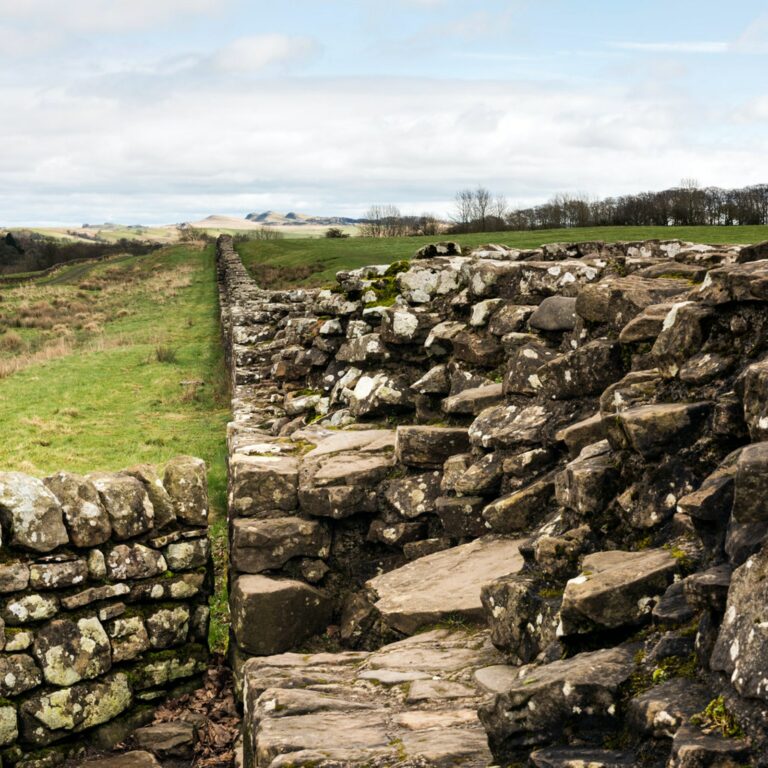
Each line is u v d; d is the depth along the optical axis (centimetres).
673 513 485
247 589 773
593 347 708
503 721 382
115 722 739
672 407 501
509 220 8981
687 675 355
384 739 427
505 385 823
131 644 754
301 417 1180
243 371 1543
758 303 505
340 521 834
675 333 548
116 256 10562
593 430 643
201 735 733
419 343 1065
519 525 707
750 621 319
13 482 704
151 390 2573
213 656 841
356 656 593
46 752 698
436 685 501
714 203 5900
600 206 7338
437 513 793
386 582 705
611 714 362
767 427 403
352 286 1255
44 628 704
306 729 444
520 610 521
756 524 366
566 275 941
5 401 2447
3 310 5462
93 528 735
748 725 300
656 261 902
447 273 1092
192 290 6309
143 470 797
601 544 522
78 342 4009
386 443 928
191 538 799
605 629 424
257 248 8288
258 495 848
